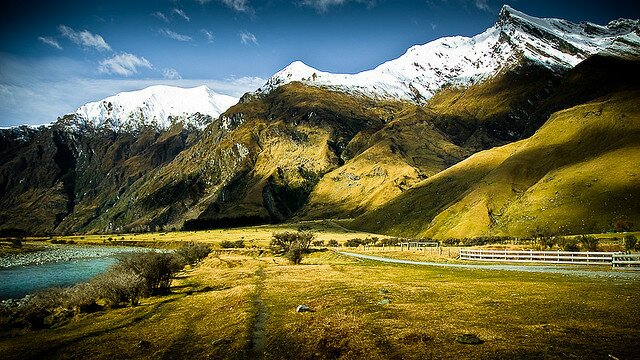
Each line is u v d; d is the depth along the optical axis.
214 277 70.19
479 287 40.84
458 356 20.06
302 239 135.25
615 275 49.19
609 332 22.36
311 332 26.50
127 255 59.50
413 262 85.44
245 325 29.78
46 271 105.31
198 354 24.86
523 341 21.56
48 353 27.78
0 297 66.06
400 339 23.27
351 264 83.94
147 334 31.14
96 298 46.53
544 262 74.00
